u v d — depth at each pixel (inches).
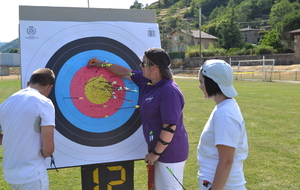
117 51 97.5
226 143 62.7
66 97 90.4
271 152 182.9
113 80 95.7
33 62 88.4
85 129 91.7
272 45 1632.6
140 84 95.6
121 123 95.6
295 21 1448.1
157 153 81.1
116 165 96.7
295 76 895.7
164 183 85.5
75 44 93.4
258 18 3459.6
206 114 313.0
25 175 71.6
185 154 86.4
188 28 2160.4
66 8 94.8
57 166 88.0
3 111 74.3
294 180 142.1
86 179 94.6
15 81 1010.1
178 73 1396.4
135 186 137.0
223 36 1961.1
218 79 66.7
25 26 89.5
